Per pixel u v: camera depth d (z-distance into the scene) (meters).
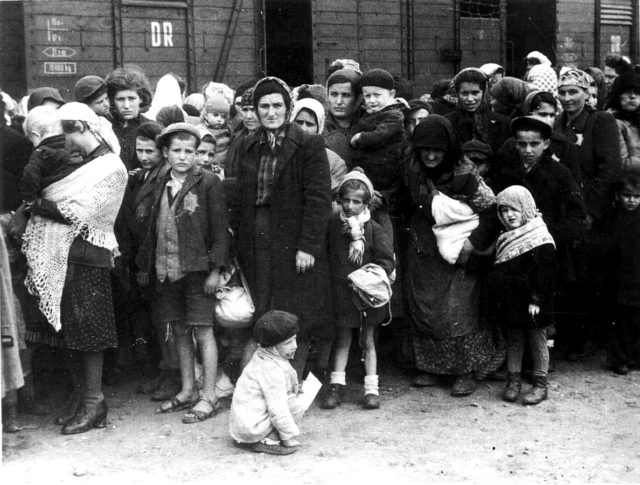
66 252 3.61
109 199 3.70
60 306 3.62
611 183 4.62
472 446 3.51
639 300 4.47
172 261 3.79
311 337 4.00
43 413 3.97
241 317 3.91
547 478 3.17
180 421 3.86
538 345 4.13
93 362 3.75
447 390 4.32
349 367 4.70
